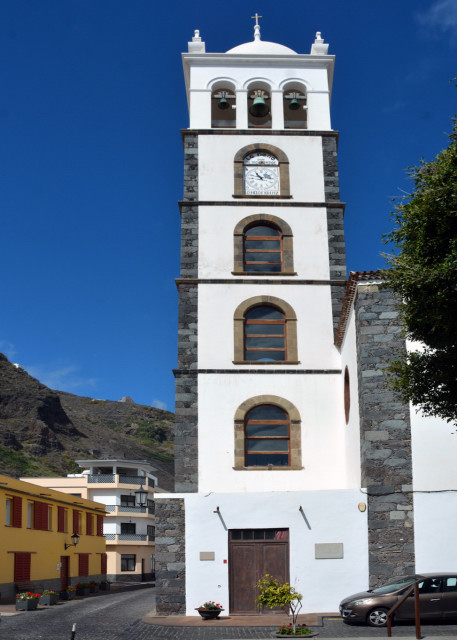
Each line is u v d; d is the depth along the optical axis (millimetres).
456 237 13906
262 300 27359
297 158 29688
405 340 22844
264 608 22359
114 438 180750
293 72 31328
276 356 27078
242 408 25922
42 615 27719
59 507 46188
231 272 27734
